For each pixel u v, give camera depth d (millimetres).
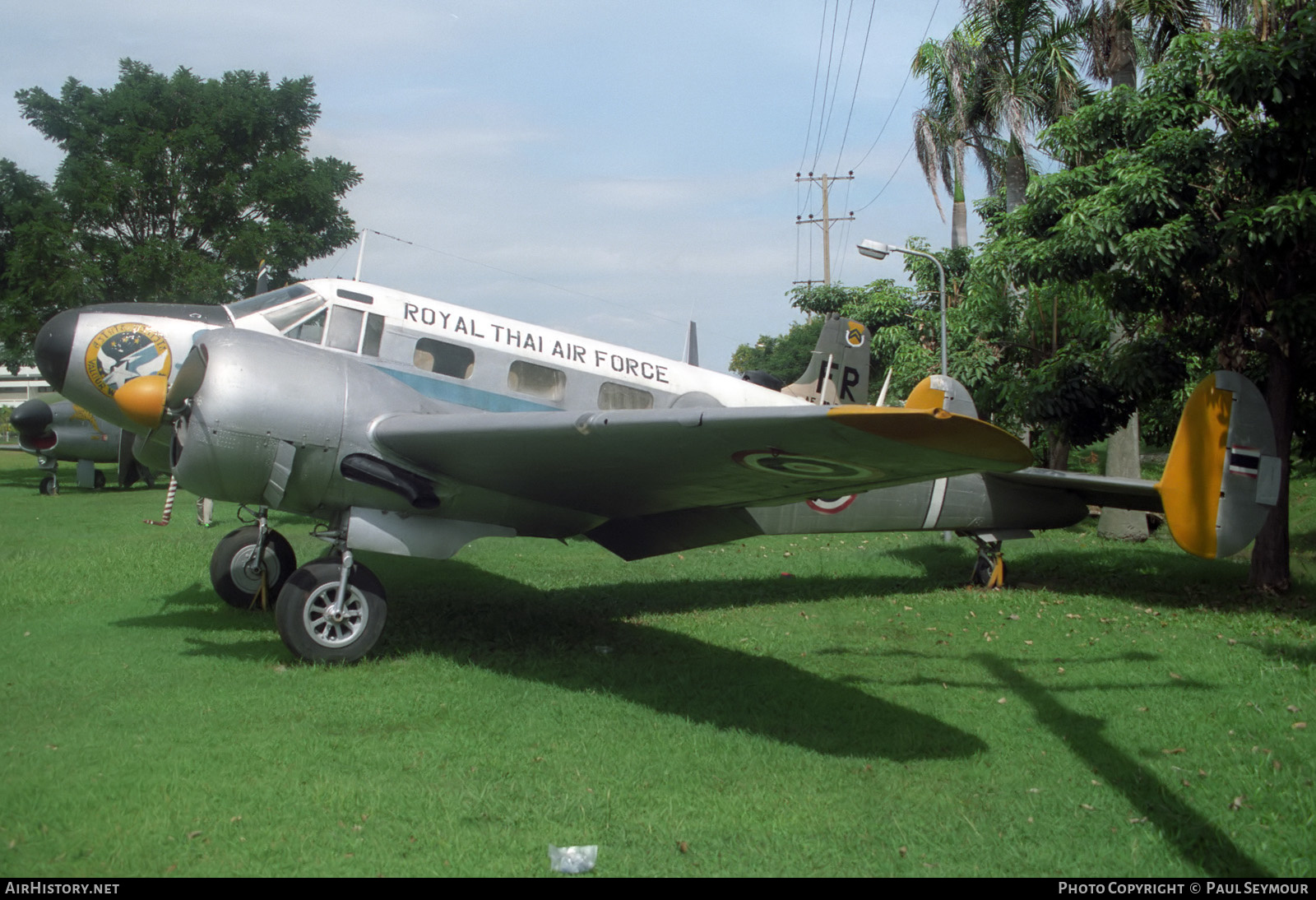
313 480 6246
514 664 6359
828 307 26219
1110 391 11031
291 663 6086
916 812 3881
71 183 24406
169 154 25766
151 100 26344
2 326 24438
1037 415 11117
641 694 5641
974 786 4188
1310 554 12125
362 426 6305
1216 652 6777
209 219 26344
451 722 4965
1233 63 7750
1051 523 10039
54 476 22797
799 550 12594
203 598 8336
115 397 6793
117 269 24656
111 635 6832
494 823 3688
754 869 3355
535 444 5754
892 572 10633
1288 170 8117
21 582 8742
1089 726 5066
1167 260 8062
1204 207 8648
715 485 6172
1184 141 8250
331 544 6570
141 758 4238
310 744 4527
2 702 5086
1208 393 8531
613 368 8680
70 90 26266
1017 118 18562
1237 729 4996
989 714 5289
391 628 7328
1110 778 4289
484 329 7945
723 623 7926
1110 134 9602
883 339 19969
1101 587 9789
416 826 3631
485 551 12156
